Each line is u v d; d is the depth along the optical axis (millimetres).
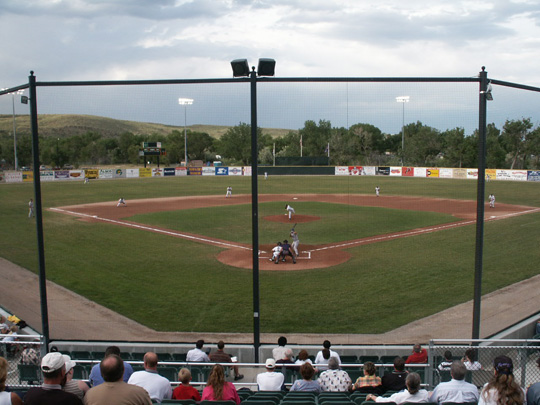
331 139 53125
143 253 22891
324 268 19953
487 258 21453
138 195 49844
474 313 10734
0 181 65875
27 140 82500
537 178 56969
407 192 51250
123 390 4633
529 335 13406
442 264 20359
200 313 14766
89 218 34125
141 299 16094
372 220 32781
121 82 10445
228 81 10219
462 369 6715
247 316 14508
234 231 28922
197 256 22266
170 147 95875
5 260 21500
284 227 30156
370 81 10289
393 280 18078
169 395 7016
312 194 50125
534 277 18250
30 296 16469
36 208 10742
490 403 5414
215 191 53656
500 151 52500
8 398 4914
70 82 10500
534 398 5613
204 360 10211
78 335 12969
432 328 13352
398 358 8102
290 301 15805
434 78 10227
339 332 13227
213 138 99375
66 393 4707
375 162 51719
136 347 12062
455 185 58000
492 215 35125
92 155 93438
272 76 10062
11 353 11672
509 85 10742
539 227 29719
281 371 9648
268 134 69500
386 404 6227
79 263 20953
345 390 8148
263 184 60469
